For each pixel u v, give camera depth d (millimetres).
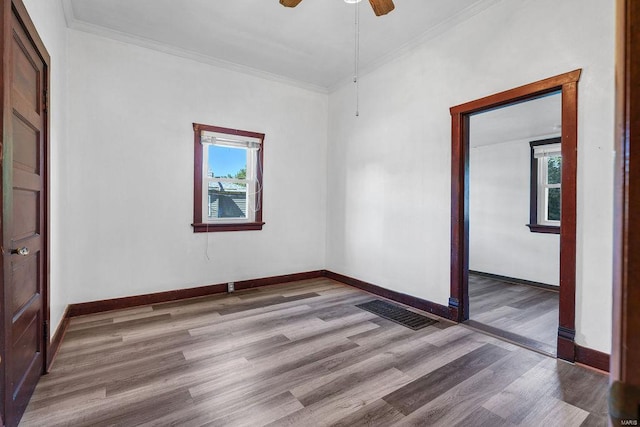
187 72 3611
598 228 2082
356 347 2432
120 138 3242
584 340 2139
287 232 4422
